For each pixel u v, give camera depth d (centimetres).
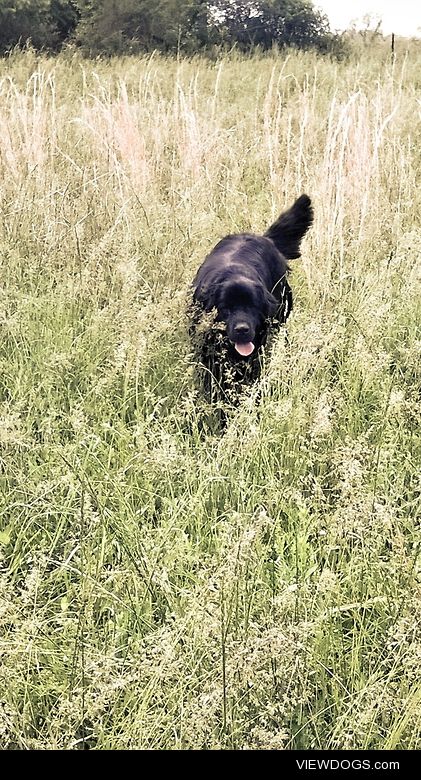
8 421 437
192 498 425
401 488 437
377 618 388
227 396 507
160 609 394
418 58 1636
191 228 659
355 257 643
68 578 411
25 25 1900
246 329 508
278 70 1491
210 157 795
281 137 903
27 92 809
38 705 366
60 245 641
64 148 835
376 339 529
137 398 489
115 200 704
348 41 2041
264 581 399
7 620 360
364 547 398
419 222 714
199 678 358
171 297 564
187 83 1302
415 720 352
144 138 801
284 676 354
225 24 2080
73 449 445
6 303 565
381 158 779
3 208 682
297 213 614
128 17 1878
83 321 566
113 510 433
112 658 355
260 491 435
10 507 431
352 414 491
